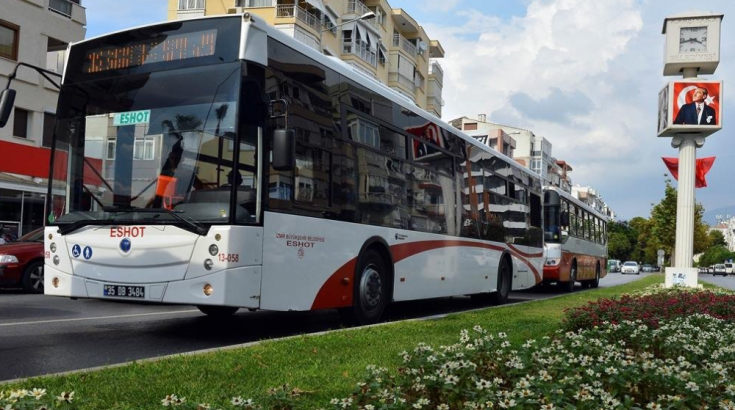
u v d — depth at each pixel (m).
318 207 9.05
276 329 10.01
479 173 15.28
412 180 11.87
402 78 60.03
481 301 16.80
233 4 40.94
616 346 7.13
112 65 8.64
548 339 6.64
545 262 24.23
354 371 6.19
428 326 9.58
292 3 41.09
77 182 8.55
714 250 156.88
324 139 9.27
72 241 8.41
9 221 25.09
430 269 12.44
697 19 23.47
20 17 27.72
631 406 4.52
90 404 4.65
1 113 8.16
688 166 23.67
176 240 7.82
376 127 10.73
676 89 23.31
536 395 4.35
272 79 8.31
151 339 8.64
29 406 3.45
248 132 7.90
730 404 4.48
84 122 8.65
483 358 5.60
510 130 108.69
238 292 7.68
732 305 12.83
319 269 9.04
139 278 7.99
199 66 8.16
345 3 49.28
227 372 5.85
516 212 17.97
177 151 8.05
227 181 7.75
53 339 8.42
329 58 9.73
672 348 6.88
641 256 138.75
